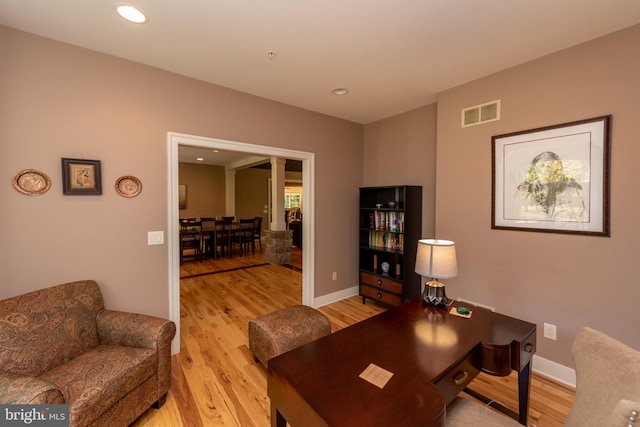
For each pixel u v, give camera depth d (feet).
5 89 5.98
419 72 8.13
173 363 7.82
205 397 6.46
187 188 26.17
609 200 6.22
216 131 8.95
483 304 8.41
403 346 4.45
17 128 6.11
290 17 5.73
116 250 7.33
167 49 6.93
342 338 4.72
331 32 6.24
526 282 7.54
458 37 6.42
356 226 13.39
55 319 5.58
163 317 8.05
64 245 6.66
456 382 4.08
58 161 6.55
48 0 5.18
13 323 5.05
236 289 14.49
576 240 6.70
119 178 7.32
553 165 6.99
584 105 6.54
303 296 12.16
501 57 7.28
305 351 4.32
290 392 3.54
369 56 7.27
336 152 12.44
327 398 3.27
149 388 5.73
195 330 9.84
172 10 5.50
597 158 6.35
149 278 7.82
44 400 3.84
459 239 8.96
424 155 11.03
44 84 6.38
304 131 11.28
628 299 6.04
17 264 6.15
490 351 4.52
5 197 6.02
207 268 18.99
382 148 12.64
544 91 7.16
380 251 11.75
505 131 7.88
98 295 6.62
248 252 24.90
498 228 8.04
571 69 6.73
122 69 7.33
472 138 8.61
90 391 4.58
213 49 6.94
